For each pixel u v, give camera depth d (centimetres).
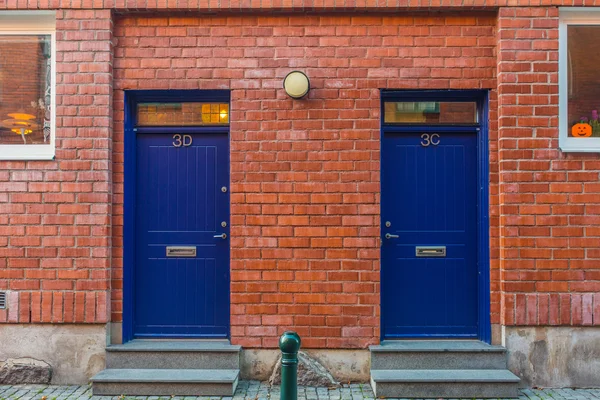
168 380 459
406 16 504
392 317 518
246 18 505
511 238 485
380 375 467
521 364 485
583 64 507
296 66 504
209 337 520
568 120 505
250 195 499
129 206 512
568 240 485
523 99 489
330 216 497
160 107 527
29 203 493
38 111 515
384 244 520
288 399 312
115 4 494
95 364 491
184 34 506
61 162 494
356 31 503
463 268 520
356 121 500
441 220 521
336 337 493
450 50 502
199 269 523
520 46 489
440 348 486
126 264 507
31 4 493
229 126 517
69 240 492
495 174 500
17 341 492
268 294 496
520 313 484
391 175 522
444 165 523
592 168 487
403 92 512
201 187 525
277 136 500
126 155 509
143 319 521
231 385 459
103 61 496
